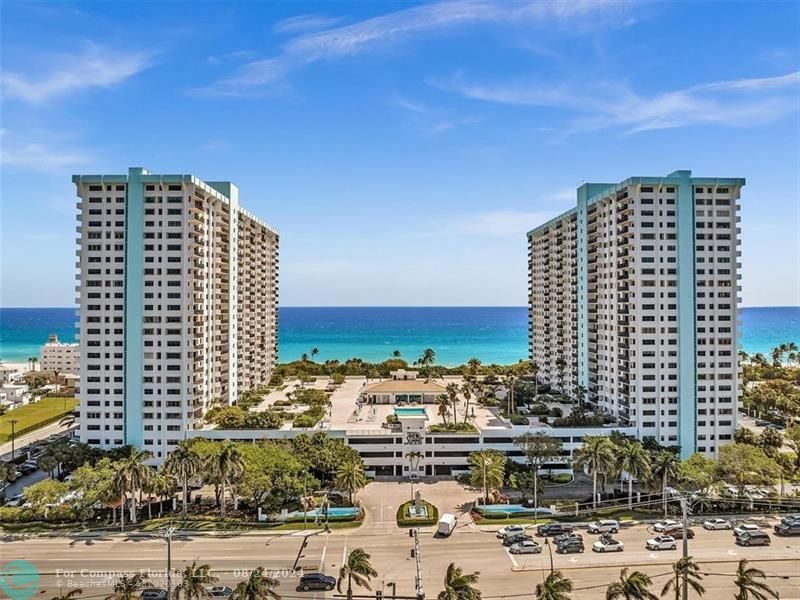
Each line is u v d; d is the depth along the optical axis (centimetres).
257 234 17388
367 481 10406
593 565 7381
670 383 12012
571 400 15288
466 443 11638
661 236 12062
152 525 8794
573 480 11006
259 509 9125
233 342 14812
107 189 11694
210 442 10481
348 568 5891
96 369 11619
